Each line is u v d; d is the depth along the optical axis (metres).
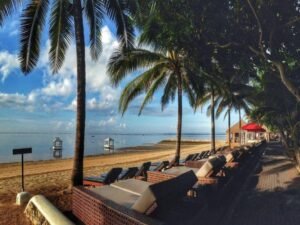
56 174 15.23
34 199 5.86
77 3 8.29
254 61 6.20
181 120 15.44
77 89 8.13
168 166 13.18
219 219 6.27
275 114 13.50
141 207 3.69
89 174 15.43
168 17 5.27
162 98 16.58
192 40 5.65
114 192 5.45
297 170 14.09
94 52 10.27
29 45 9.25
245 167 11.89
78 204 5.30
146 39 10.60
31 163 24.78
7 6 8.15
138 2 7.79
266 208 7.40
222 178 7.41
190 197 5.28
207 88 21.31
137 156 32.88
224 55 6.10
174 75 16.02
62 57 9.97
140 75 15.04
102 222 4.25
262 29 4.98
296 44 5.37
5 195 8.87
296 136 13.37
